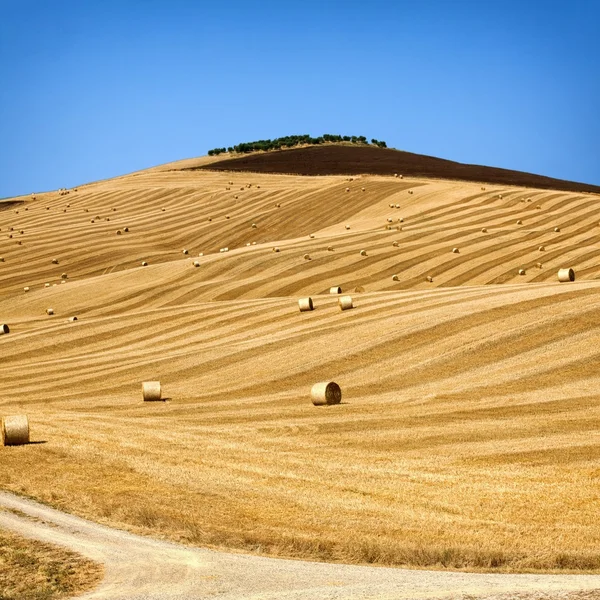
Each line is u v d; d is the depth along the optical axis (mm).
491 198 195000
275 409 61438
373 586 24828
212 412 61688
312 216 197625
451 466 43125
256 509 35688
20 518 33906
